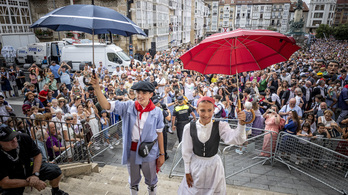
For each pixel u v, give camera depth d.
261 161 5.33
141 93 2.27
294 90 7.88
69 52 13.88
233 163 5.34
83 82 10.29
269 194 4.08
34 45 17.48
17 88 11.84
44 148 4.00
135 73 11.29
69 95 8.65
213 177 2.15
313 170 4.86
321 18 95.81
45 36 23.22
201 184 2.17
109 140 6.19
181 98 5.84
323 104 6.62
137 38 24.44
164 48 33.47
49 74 9.77
